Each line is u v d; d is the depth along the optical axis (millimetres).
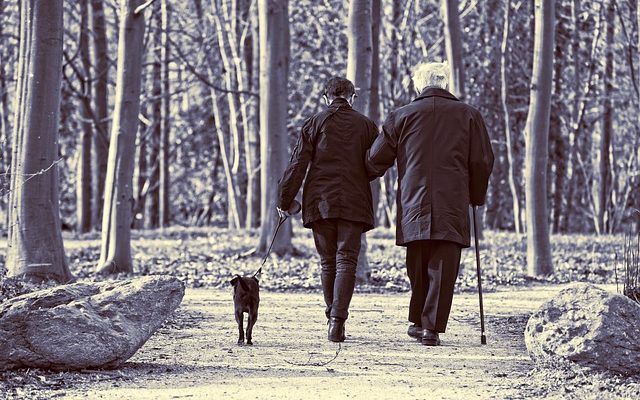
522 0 41375
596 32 43125
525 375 8734
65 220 52906
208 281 19203
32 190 16531
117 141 20766
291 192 10867
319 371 8922
